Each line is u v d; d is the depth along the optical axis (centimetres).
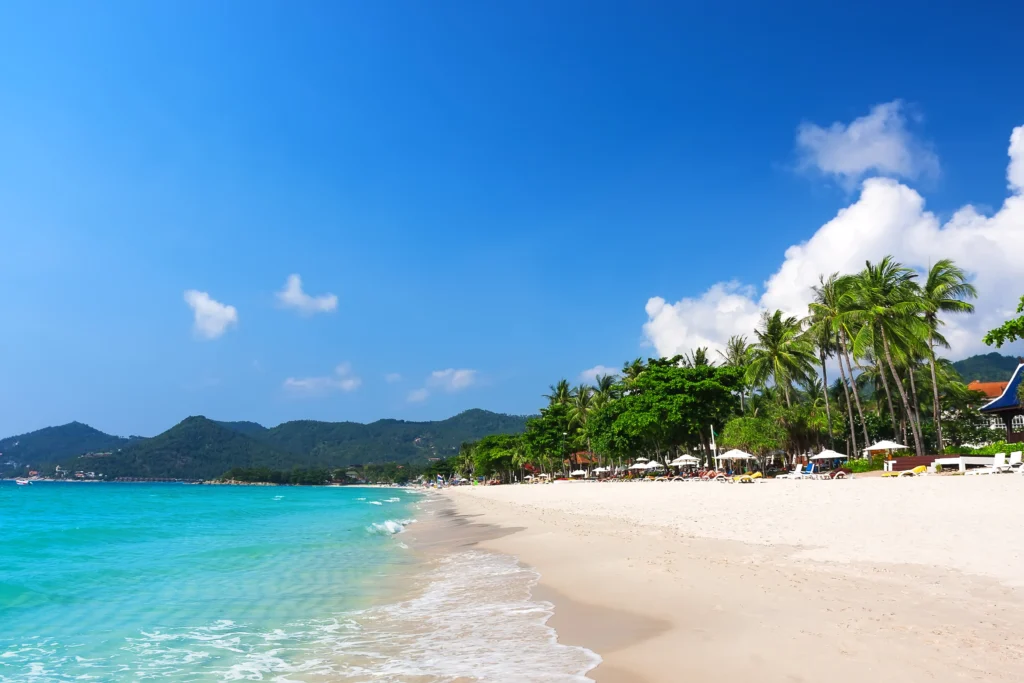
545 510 3559
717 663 702
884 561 1167
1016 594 891
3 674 848
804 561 1241
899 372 5881
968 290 4841
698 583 1129
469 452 17675
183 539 2631
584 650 816
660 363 6222
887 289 4803
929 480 2550
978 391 6303
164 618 1165
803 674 640
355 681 773
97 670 859
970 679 596
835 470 4397
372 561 1917
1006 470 3033
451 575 1571
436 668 797
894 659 661
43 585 1486
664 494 3544
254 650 938
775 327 5988
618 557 1520
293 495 11931
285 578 1602
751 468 6091
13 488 15725
